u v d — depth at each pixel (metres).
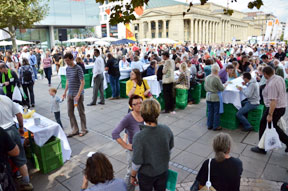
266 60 8.71
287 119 6.64
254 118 5.74
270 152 4.68
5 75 6.75
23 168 3.52
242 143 5.12
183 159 4.48
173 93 7.21
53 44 38.84
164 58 6.85
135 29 83.62
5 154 2.76
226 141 2.27
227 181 2.22
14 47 18.95
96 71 8.04
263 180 3.43
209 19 81.19
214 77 5.49
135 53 11.92
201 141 5.27
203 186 2.38
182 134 5.68
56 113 5.88
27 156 4.55
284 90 4.14
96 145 5.18
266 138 4.32
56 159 4.22
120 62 11.02
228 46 31.28
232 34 101.62
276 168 4.10
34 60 13.50
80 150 4.96
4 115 3.36
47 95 10.07
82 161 4.50
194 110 7.62
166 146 2.39
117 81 9.15
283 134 4.39
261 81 6.96
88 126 6.34
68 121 6.79
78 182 3.84
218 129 5.90
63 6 38.16
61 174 4.08
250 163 4.29
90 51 19.80
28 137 4.54
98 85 8.25
